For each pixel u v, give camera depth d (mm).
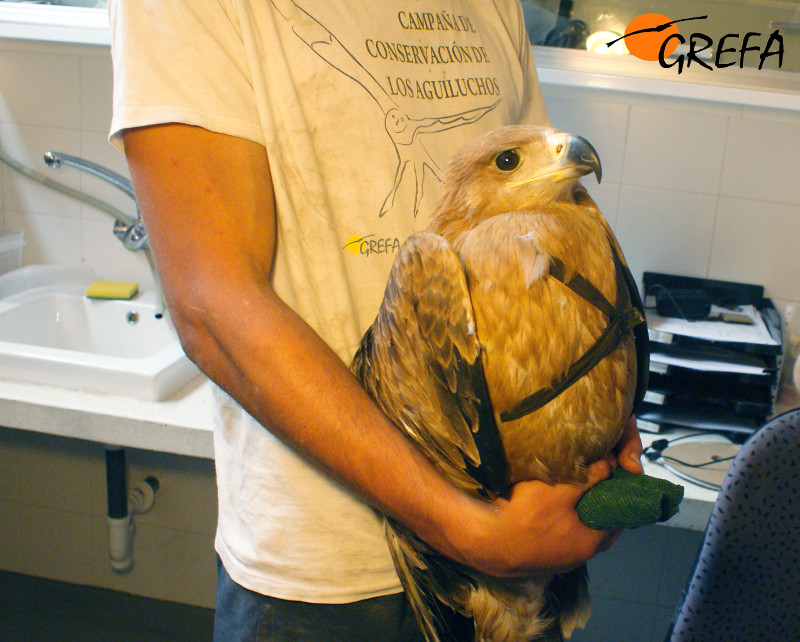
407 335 475
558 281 447
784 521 696
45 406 1096
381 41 586
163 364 1146
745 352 1207
